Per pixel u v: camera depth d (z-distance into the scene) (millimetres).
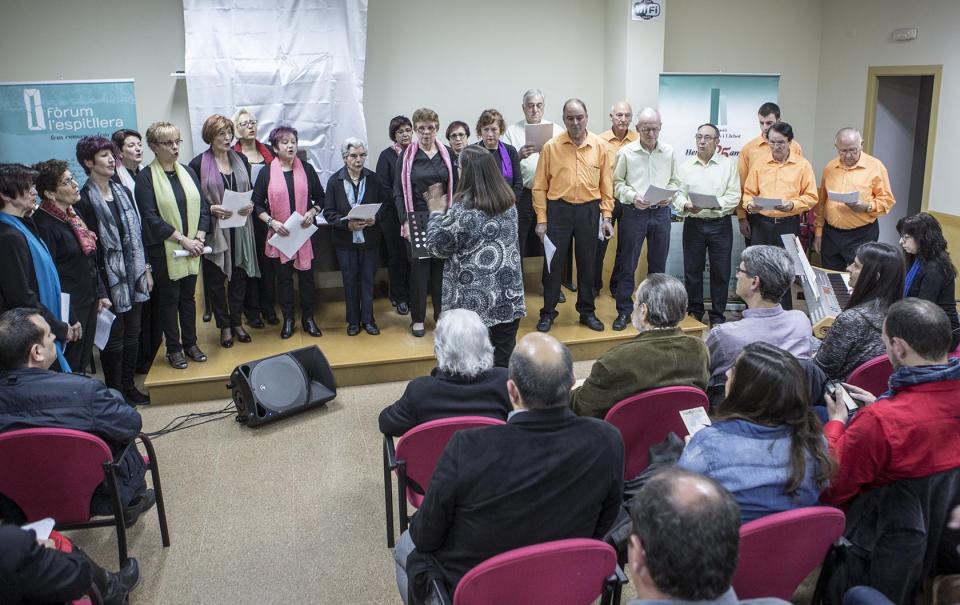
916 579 2279
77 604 2252
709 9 6984
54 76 5742
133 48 5809
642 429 2719
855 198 5332
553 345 1938
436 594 1963
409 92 6359
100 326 4012
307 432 4227
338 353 4973
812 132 7629
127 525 3080
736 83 6199
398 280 5785
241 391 4250
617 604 1922
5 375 2703
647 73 6383
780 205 5344
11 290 3439
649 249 5469
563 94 6699
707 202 5156
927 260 3916
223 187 4840
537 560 1712
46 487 2604
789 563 1943
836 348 3164
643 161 5406
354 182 5148
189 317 4816
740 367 2068
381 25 6191
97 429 2725
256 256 5242
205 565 3072
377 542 3219
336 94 5887
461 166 3615
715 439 2047
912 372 2207
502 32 6449
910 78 7133
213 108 5715
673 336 2762
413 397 2756
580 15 6590
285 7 5707
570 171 5094
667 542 1275
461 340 2697
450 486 1873
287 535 3273
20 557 1791
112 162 4207
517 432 1893
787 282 3002
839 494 2303
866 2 6855
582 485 1906
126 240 4324
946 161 6430
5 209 3463
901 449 2189
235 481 3721
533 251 6387
